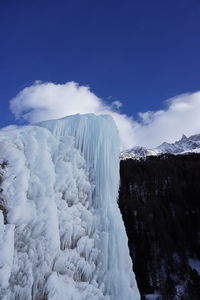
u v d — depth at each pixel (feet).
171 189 146.41
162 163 167.43
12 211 22.98
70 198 29.94
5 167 24.85
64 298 24.82
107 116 39.42
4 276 20.04
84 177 33.47
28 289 21.81
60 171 29.84
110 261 32.04
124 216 125.29
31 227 23.81
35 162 27.27
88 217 31.60
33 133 29.35
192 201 140.56
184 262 106.52
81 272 28.58
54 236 25.25
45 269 23.98
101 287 30.07
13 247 21.42
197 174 152.56
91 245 30.89
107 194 35.14
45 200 25.85
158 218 127.65
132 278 33.09
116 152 38.75
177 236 122.62
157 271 102.78
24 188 24.59
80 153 34.53
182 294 91.71
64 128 34.14
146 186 146.00
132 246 114.62
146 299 90.38
